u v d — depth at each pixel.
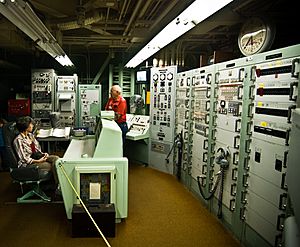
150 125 5.47
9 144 3.54
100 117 4.04
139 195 4.09
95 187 2.94
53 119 5.96
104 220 2.86
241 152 2.79
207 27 3.85
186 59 5.96
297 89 2.02
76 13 3.44
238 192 2.85
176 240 2.89
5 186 4.35
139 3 3.04
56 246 2.72
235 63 2.88
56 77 6.37
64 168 2.92
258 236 2.51
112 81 7.24
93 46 6.67
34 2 3.29
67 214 3.02
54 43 3.89
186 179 4.44
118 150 3.15
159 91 5.19
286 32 3.36
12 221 3.22
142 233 3.01
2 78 7.39
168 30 3.11
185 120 4.43
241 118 2.78
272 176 2.29
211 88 3.45
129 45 5.94
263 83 2.42
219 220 3.30
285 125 2.14
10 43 5.12
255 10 3.32
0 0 2.07
